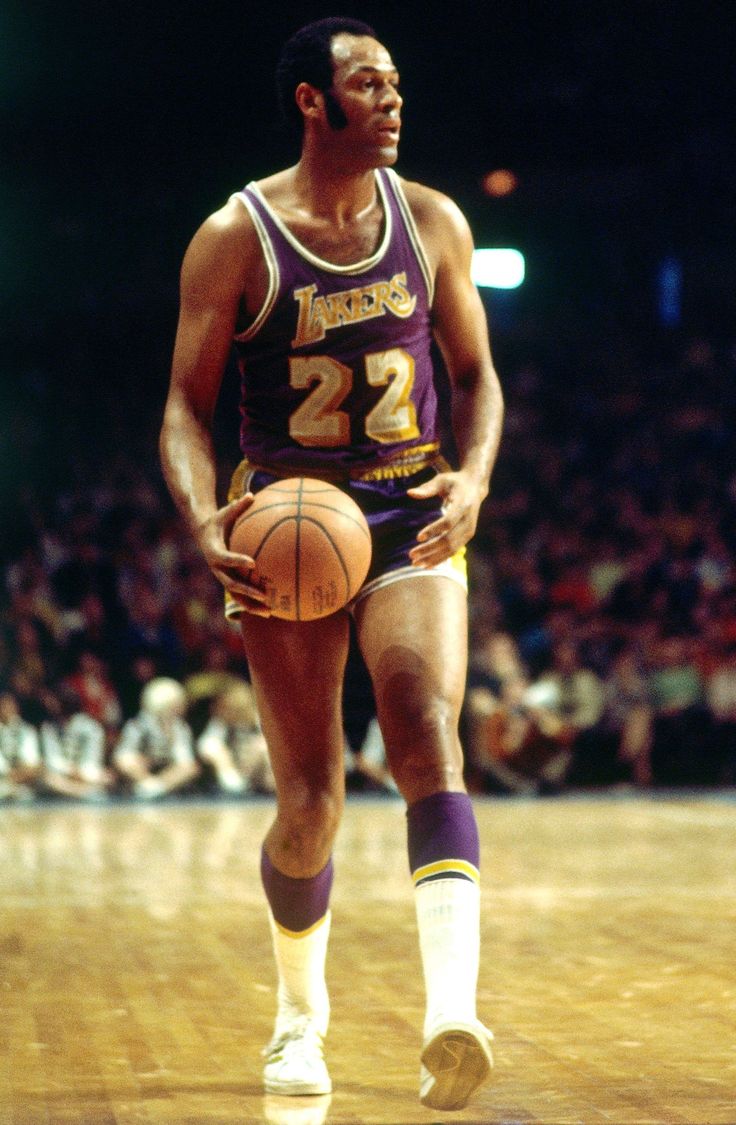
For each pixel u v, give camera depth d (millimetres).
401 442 3777
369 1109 3555
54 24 19547
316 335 3680
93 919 6953
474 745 15656
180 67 20219
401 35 19672
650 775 16625
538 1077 3850
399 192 3793
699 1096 3637
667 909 7094
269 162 21531
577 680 16125
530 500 20031
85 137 21344
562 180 21859
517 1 19078
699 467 20484
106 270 21969
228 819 13148
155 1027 4527
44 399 21766
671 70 19906
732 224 22094
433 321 3943
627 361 22156
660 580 17500
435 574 3672
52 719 15492
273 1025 4555
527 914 6926
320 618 3637
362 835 11172
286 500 3496
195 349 3750
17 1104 3598
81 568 17219
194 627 16812
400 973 5430
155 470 20984
